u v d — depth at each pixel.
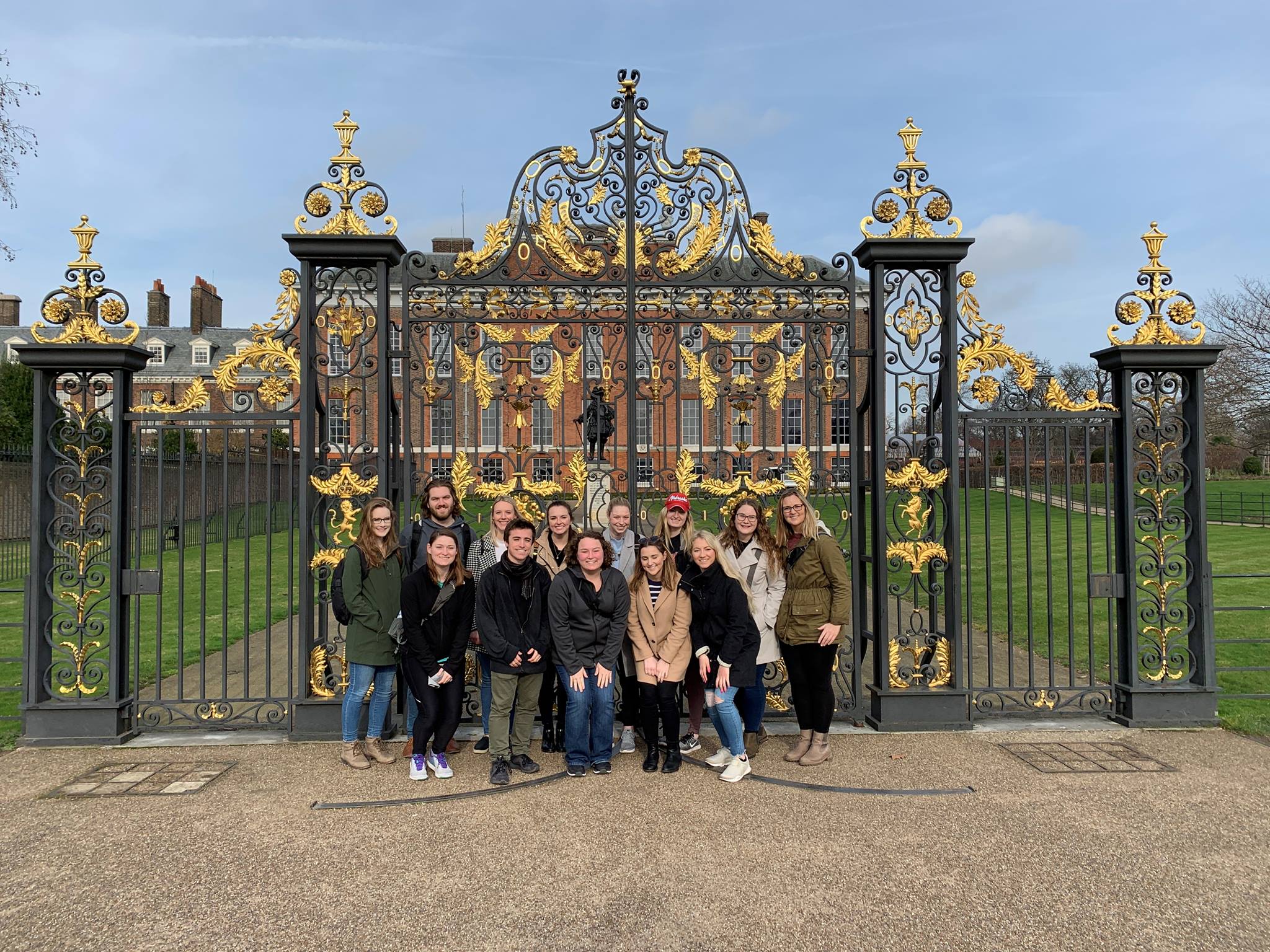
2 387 23.59
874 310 6.39
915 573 6.37
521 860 4.12
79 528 6.07
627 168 6.48
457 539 5.31
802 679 5.56
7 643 9.98
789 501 5.66
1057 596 12.87
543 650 5.32
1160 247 6.45
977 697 7.14
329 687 6.20
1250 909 3.65
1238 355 28.41
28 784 5.19
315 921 3.57
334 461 6.39
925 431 6.54
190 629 10.70
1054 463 27.89
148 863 4.11
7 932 3.48
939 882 3.90
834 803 4.86
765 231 6.50
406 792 5.05
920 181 6.38
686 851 4.22
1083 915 3.61
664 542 5.62
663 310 6.63
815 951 3.34
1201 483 6.46
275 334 6.20
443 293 6.58
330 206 6.18
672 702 5.32
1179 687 6.39
